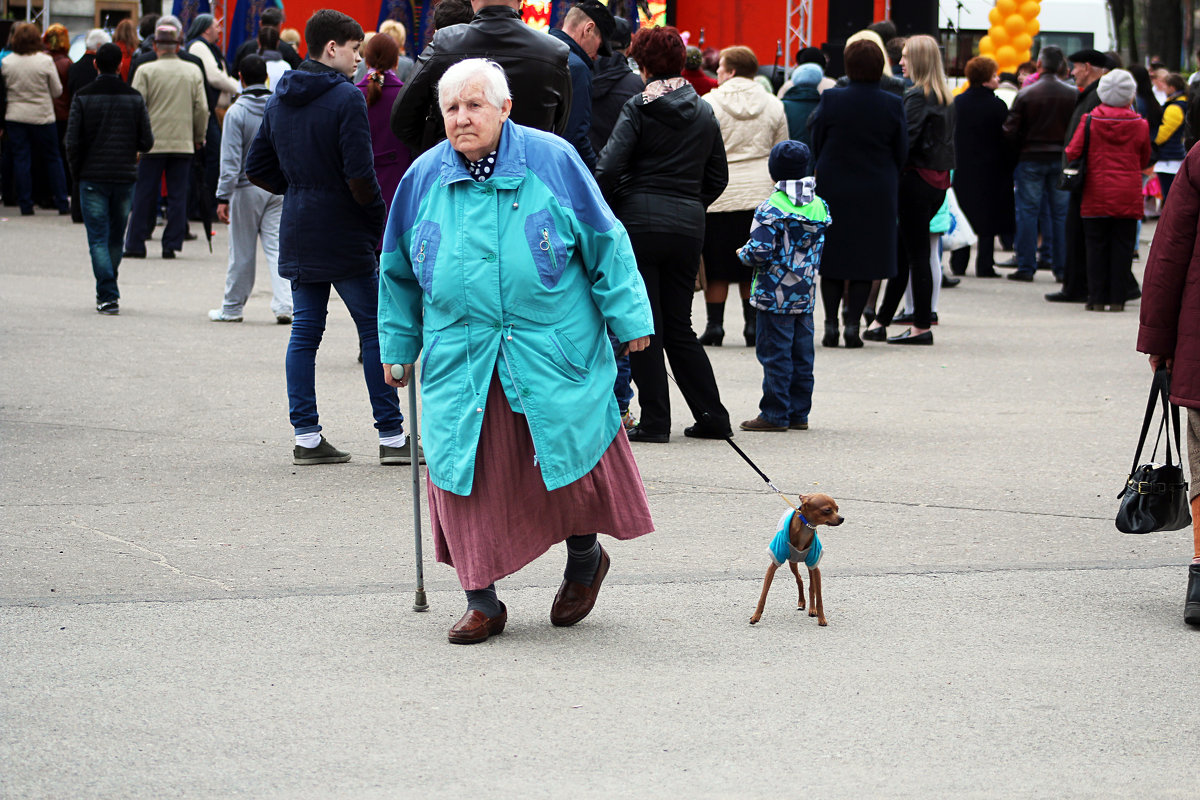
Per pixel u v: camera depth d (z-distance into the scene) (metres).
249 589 8.51
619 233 7.55
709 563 9.12
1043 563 9.20
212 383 15.02
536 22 28.23
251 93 18.41
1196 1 51.34
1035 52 41.16
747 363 16.98
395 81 14.39
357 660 7.33
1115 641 7.70
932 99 17.89
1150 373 16.44
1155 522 8.31
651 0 35.91
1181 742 6.36
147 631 7.73
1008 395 15.13
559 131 10.85
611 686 6.98
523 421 7.49
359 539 9.62
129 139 19.09
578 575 7.87
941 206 18.38
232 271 18.97
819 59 22.22
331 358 16.72
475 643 7.60
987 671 7.22
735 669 7.23
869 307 19.78
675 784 5.88
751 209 17.55
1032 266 25.39
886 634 7.78
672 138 12.23
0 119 30.77
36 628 7.77
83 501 10.48
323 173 11.26
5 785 5.84
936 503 10.69
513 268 7.37
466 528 7.50
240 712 6.62
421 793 5.78
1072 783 5.92
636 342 7.58
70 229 29.00
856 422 13.71
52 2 45.66
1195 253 8.05
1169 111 28.94
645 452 12.34
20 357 16.17
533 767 6.04
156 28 25.16
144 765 6.04
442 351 7.50
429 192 7.55
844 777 5.96
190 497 10.62
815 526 7.81
